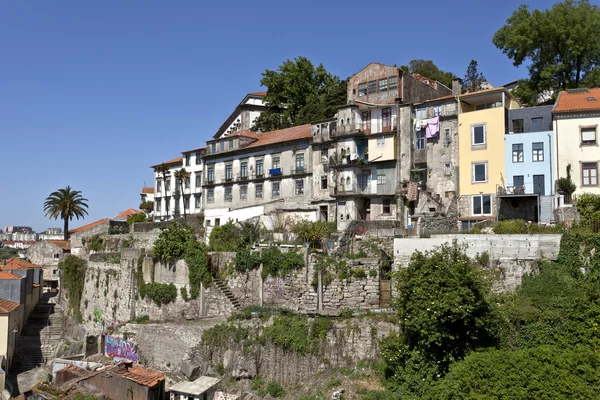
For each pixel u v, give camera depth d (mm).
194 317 43594
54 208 95812
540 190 46812
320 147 62750
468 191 50438
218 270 44844
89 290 59250
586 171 44594
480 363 25516
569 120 45562
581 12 61031
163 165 92000
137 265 49531
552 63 63281
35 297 68062
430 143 53812
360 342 33812
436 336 27172
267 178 68125
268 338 36312
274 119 90250
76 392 34406
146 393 32750
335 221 57969
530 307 29781
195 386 34125
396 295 35219
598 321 26953
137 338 43812
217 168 76438
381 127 57531
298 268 39312
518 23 65875
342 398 31109
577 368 24266
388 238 41688
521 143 48125
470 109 53875
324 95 86500
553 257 32375
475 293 27812
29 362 49906
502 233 36250
